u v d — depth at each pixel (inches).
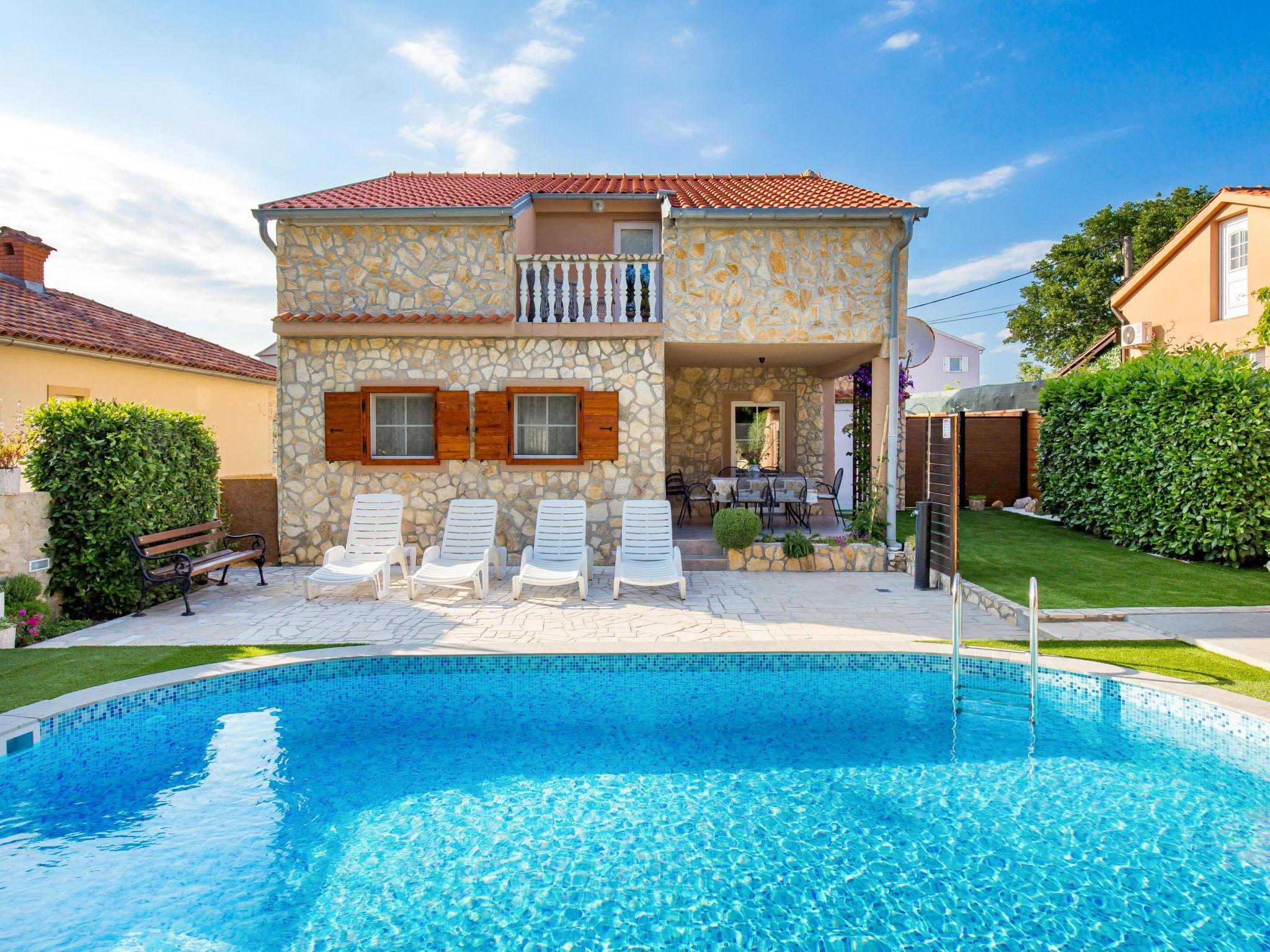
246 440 798.5
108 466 315.9
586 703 251.0
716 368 634.2
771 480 480.7
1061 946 131.1
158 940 132.8
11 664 244.8
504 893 146.9
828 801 183.5
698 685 257.3
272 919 139.0
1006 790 188.2
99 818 176.6
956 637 239.6
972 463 682.2
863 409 548.1
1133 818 174.7
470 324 420.2
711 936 134.7
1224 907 141.6
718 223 432.1
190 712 228.7
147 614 320.5
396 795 187.3
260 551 385.4
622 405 440.8
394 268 439.2
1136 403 432.5
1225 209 607.8
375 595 358.6
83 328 585.0
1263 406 360.8
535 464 438.9
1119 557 414.0
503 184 559.8
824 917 139.9
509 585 386.3
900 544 440.5
